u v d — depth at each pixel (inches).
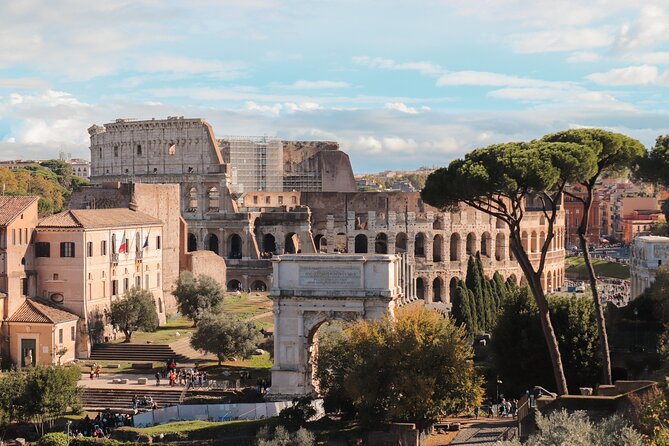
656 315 6107.3
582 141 4884.4
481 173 4773.6
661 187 5477.4
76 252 6845.5
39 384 5162.4
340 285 5600.4
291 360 5629.9
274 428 4571.9
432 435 4480.8
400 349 4507.9
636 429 3255.4
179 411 5137.8
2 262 6525.6
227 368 6368.1
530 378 5383.9
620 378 5403.5
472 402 4547.2
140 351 6840.6
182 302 7849.4
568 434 2901.1
